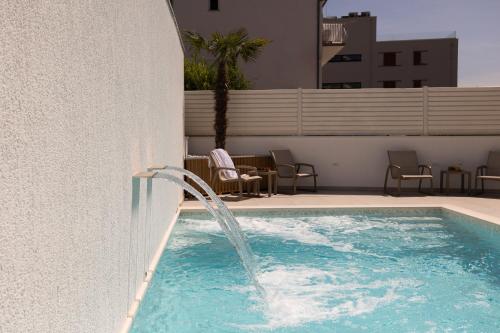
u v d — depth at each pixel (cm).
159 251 548
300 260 551
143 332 337
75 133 208
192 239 657
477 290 445
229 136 1184
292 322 365
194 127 1194
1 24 133
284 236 679
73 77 205
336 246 619
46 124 169
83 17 222
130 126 363
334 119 1170
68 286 196
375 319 372
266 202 941
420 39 4353
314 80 1789
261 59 1781
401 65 4344
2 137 134
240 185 972
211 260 550
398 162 1105
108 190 281
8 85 138
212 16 1777
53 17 178
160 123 576
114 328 299
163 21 607
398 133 1162
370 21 4256
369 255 575
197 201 974
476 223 732
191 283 463
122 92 328
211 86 1330
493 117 1137
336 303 409
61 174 187
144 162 438
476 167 1140
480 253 588
